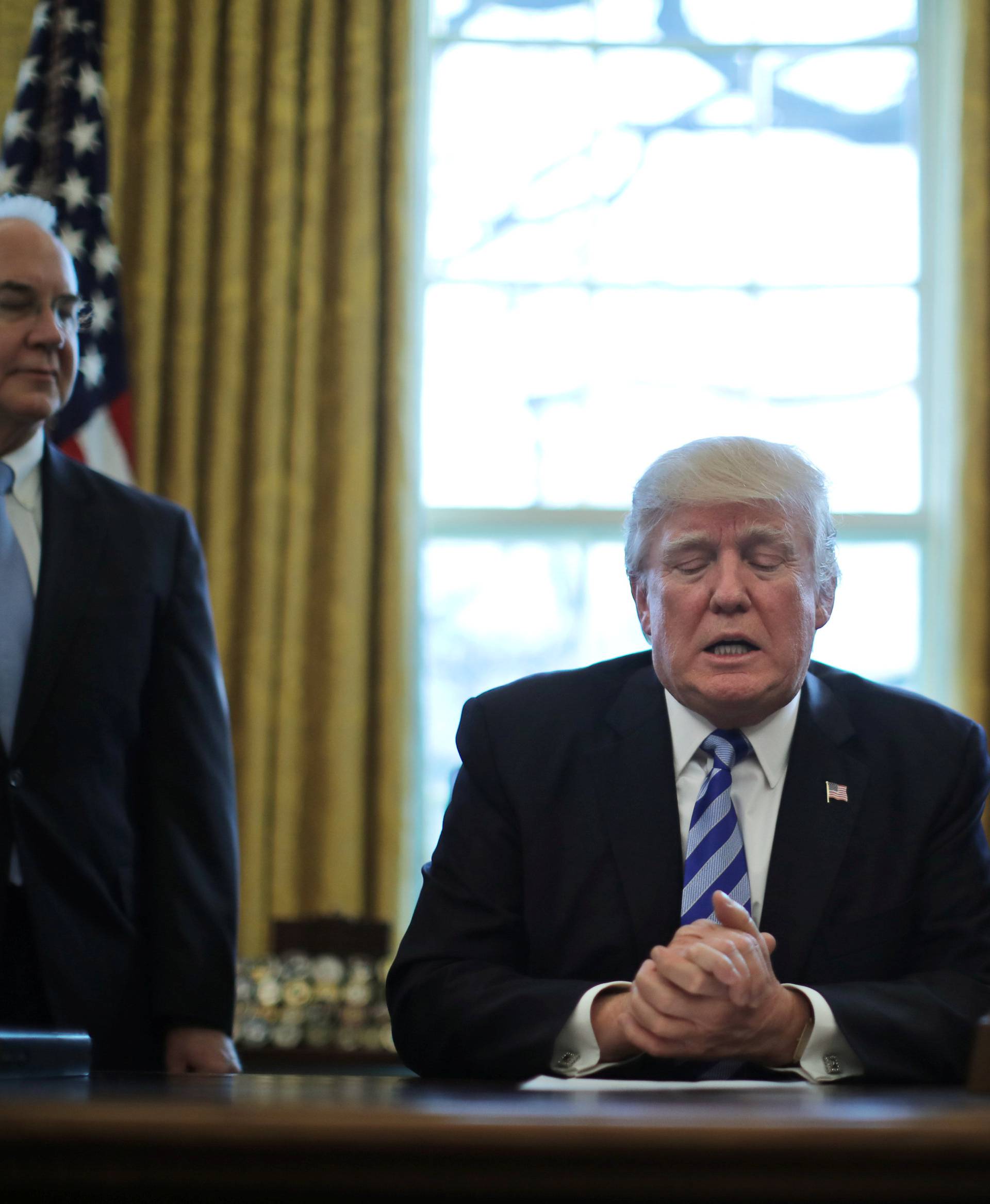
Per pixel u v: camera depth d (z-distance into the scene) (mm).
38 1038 1347
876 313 5188
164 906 2111
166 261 4785
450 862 1891
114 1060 2025
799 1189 785
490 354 5195
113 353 4551
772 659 1801
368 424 4727
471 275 5242
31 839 2010
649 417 5164
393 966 1821
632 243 5273
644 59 5398
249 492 4691
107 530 2244
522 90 5375
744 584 1793
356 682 4566
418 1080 1547
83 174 4664
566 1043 1615
